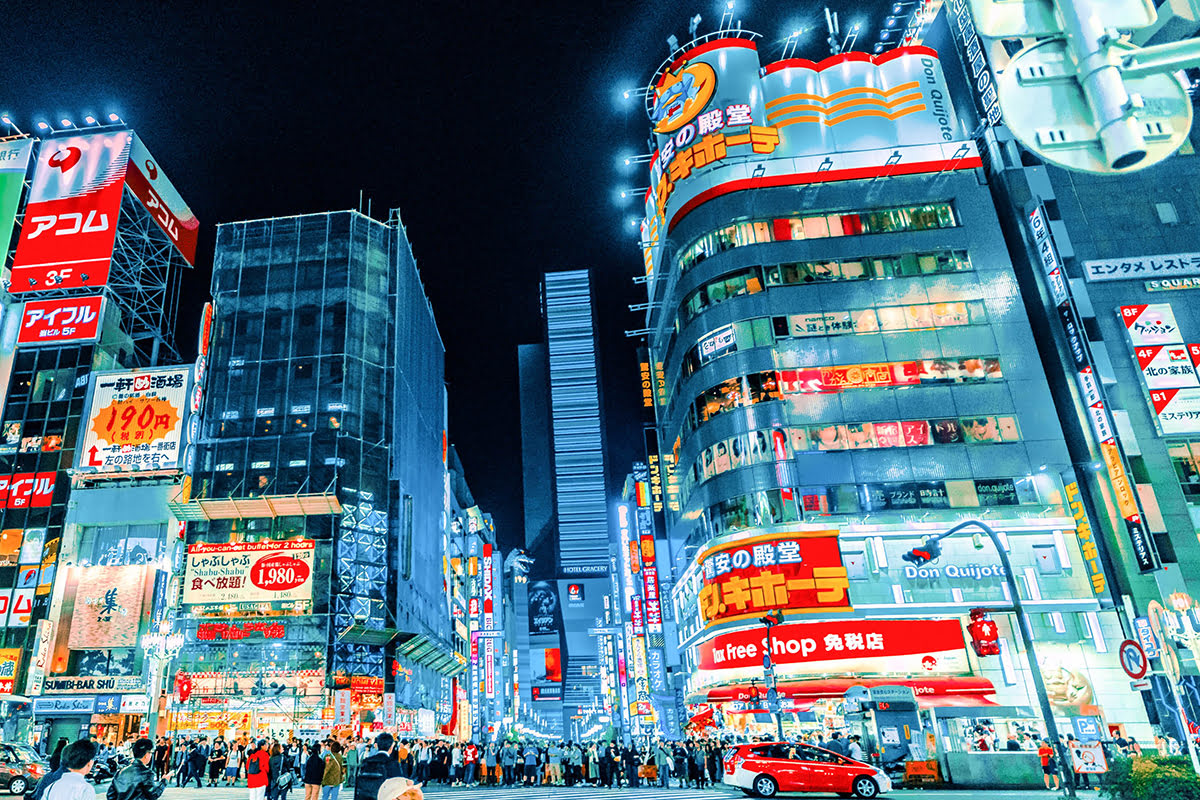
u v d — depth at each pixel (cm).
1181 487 4316
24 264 6675
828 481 4491
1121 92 336
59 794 573
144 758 879
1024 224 5128
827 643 4112
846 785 2448
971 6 370
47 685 5347
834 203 5194
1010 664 4078
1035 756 2691
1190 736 1648
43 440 6147
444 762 3869
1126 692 4012
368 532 6100
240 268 6950
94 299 6612
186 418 6162
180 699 5381
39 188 6944
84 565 5712
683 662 5675
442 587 8400
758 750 2570
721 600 4397
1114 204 5038
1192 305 4734
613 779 3844
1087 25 349
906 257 5019
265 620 5650
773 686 3200
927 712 3672
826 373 4728
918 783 2723
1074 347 4672
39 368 6400
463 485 13062
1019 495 4462
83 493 5988
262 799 1925
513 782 3656
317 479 6066
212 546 5838
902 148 5297
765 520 4422
